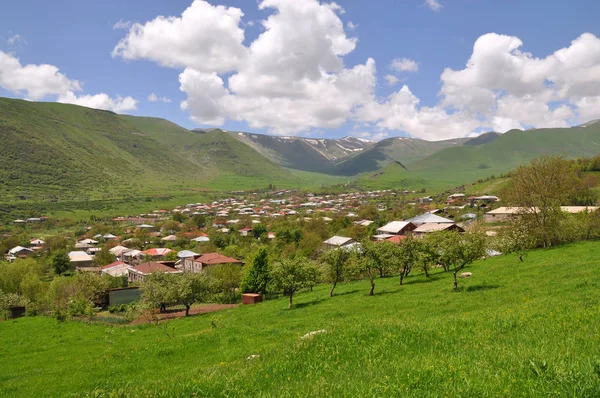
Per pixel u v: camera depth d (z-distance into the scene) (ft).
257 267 244.22
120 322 181.47
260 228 606.96
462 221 519.19
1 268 342.23
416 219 465.06
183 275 209.26
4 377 89.71
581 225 213.25
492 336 41.29
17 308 257.96
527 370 26.73
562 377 24.21
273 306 165.48
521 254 159.74
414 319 69.56
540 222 210.18
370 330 48.47
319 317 109.40
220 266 280.92
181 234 640.58
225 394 31.07
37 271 409.69
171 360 74.18
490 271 145.18
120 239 631.56
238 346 77.41
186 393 32.30
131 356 81.82
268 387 32.63
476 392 24.07
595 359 26.71
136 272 330.95
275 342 75.61
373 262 146.41
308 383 30.60
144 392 34.86
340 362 37.96
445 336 43.09
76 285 258.37
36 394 65.67
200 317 167.43
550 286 93.09
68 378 73.51
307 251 399.44
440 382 26.43
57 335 155.22
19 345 140.36
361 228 510.99
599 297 64.44
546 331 40.47
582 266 115.55
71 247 572.51
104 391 39.32
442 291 120.88
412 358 34.94
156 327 151.02
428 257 159.74
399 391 25.40
